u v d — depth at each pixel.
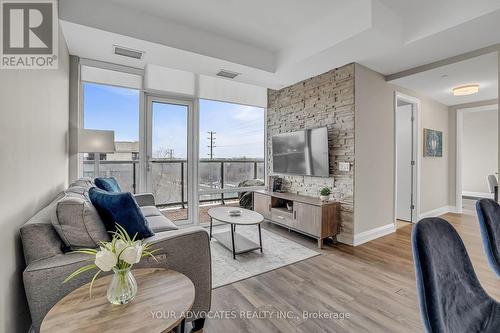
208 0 2.52
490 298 1.12
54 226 1.44
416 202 4.60
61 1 2.32
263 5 2.60
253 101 4.93
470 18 2.28
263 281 2.43
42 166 1.86
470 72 3.45
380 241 3.59
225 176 4.76
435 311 0.83
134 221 1.63
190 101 4.32
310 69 3.56
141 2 2.55
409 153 4.67
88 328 0.98
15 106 1.36
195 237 1.72
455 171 5.41
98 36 2.63
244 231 4.07
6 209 1.22
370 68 3.56
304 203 3.58
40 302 1.30
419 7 2.59
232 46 3.31
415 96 4.48
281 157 4.55
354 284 2.37
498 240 1.57
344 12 2.64
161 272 1.44
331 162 3.72
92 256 1.41
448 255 1.02
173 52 3.02
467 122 7.72
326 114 3.80
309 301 2.10
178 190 4.26
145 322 1.02
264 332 1.73
